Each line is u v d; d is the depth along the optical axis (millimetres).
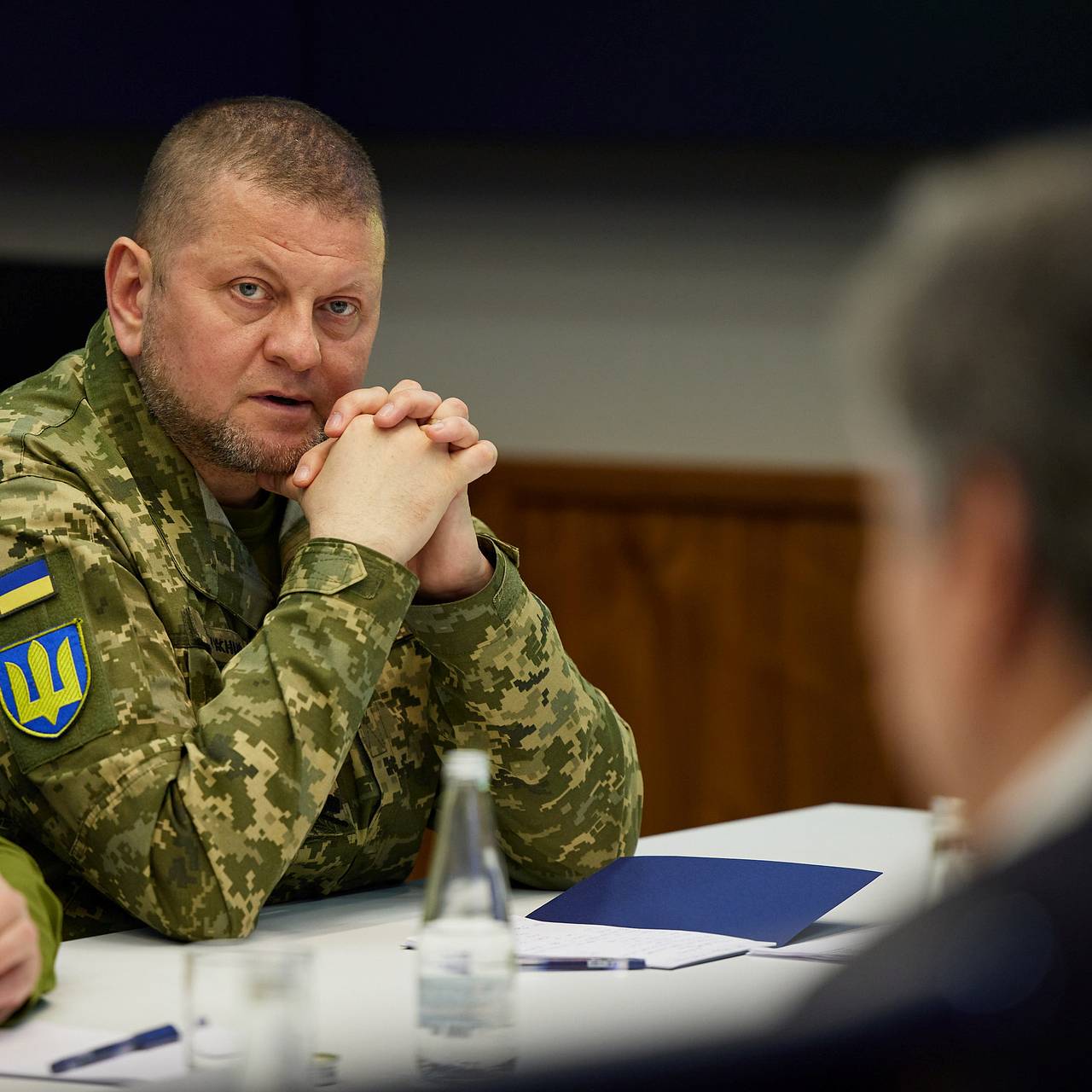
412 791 5898
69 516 5219
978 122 12438
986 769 1541
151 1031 3516
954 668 1526
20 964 3709
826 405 14125
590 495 14430
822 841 6652
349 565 5160
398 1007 3838
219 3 12297
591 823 5836
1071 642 1464
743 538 14375
